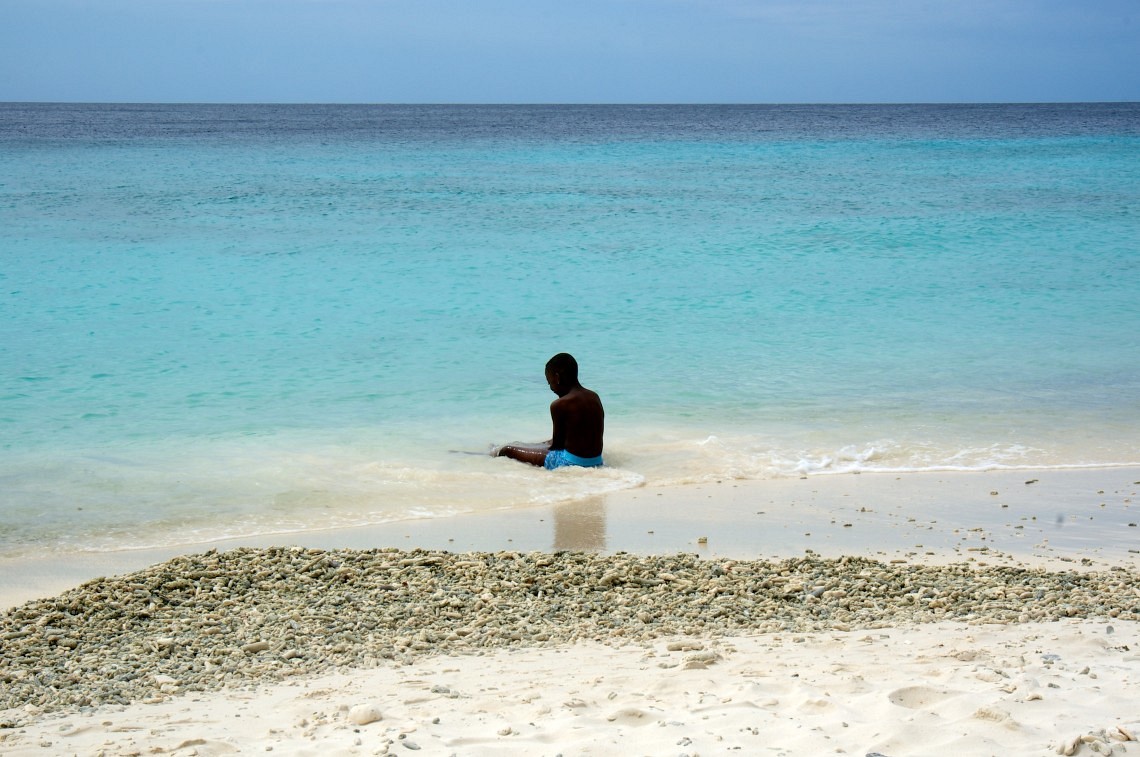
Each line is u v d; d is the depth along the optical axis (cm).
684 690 512
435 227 3156
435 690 531
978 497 1023
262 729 482
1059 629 629
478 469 1100
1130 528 923
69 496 998
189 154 6681
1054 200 3981
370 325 1805
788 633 641
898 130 11756
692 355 1619
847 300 2080
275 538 898
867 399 1390
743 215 3506
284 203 3803
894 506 993
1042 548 865
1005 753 399
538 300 2048
